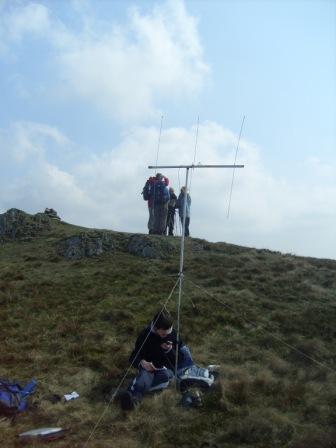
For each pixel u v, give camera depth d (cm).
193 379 995
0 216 2680
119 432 837
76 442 795
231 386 991
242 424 829
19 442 782
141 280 1820
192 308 1538
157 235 2397
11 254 2319
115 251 2222
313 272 1958
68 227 2752
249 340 1329
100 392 999
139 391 960
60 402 946
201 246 2288
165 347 1011
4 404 880
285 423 845
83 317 1456
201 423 866
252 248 2344
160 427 855
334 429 829
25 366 1127
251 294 1686
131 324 1395
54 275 1939
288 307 1590
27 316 1491
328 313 1525
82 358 1168
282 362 1166
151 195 2470
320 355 1230
